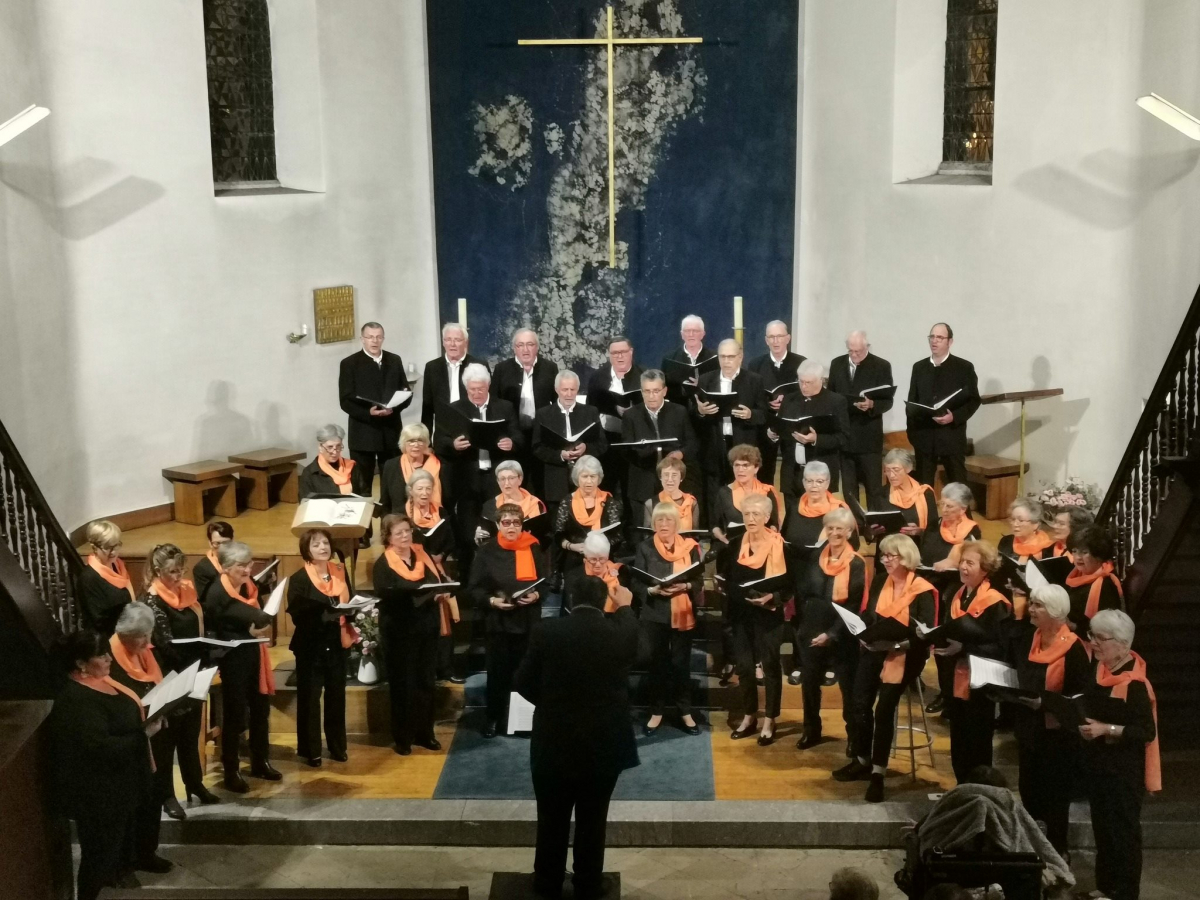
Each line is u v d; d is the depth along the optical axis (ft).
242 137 38.11
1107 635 22.39
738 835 25.29
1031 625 24.58
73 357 33.99
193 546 33.91
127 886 23.82
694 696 29.71
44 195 32.65
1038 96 34.68
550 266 41.88
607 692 20.84
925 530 29.25
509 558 27.89
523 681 21.12
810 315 41.81
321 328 39.17
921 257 38.17
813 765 27.30
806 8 40.42
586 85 40.81
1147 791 26.05
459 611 31.60
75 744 22.21
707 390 32.01
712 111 41.04
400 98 40.42
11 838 21.80
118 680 23.65
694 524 29.19
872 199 39.34
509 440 30.81
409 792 26.50
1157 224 32.09
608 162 41.06
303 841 25.53
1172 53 31.17
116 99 34.12
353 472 33.86
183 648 25.11
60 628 25.14
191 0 35.42
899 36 37.96
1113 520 27.68
